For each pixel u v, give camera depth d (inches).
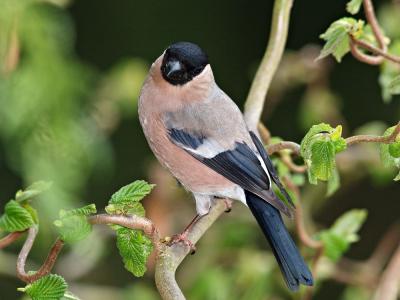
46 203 385.7
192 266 480.1
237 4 631.2
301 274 311.3
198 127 347.3
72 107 393.1
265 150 339.6
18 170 415.2
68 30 395.5
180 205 445.1
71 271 455.5
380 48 337.1
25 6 372.5
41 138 386.6
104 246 452.1
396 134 266.1
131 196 253.4
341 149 267.1
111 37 605.3
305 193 478.9
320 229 533.0
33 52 377.7
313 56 457.1
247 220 456.8
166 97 351.3
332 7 626.8
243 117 354.3
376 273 436.1
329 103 468.1
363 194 639.8
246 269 418.3
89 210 249.9
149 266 438.9
